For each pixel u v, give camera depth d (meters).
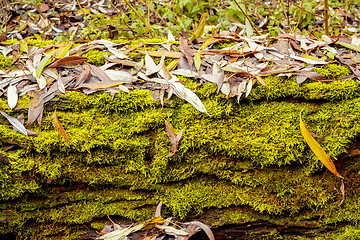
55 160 1.11
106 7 1.85
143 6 1.72
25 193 1.11
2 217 1.12
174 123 1.12
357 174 1.12
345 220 1.13
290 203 1.12
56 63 1.15
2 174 1.10
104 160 1.11
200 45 1.21
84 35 1.41
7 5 1.81
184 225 1.12
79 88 1.13
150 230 1.12
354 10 1.81
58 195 1.12
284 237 1.14
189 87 1.13
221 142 1.11
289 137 1.10
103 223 1.13
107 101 1.12
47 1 1.90
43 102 1.12
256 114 1.12
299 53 1.19
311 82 1.12
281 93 1.12
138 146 1.11
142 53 1.19
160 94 1.13
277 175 1.12
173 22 1.51
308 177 1.12
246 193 1.12
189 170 1.12
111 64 1.17
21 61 1.18
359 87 1.11
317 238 1.13
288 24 1.48
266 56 1.18
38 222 1.12
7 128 1.10
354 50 1.19
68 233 1.13
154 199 1.12
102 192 1.12
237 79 1.13
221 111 1.11
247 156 1.11
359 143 1.11
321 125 1.11
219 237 1.13
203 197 1.12
